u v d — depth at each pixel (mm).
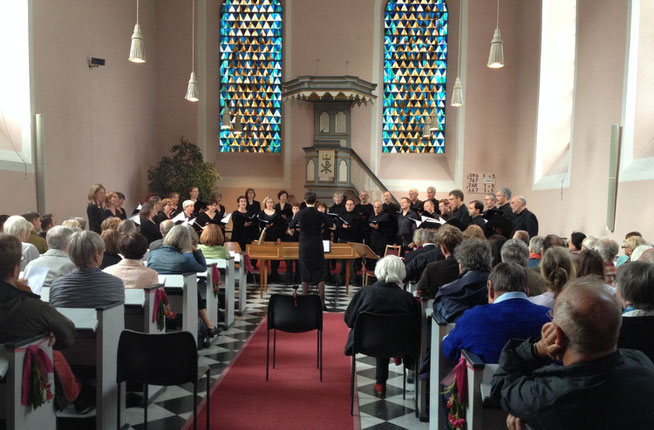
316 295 4879
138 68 13453
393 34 14953
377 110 14773
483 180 14531
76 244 3639
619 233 8344
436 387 3465
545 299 3518
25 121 8367
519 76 14070
